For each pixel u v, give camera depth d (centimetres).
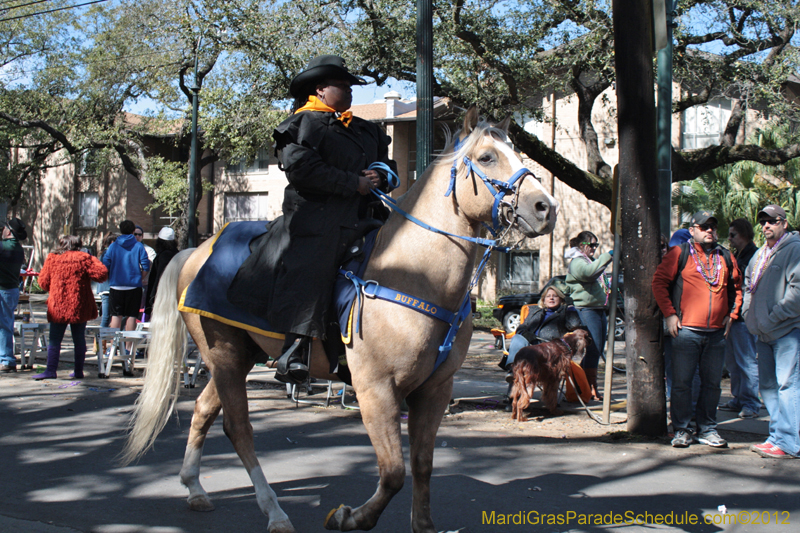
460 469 511
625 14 618
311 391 843
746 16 1641
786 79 1611
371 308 343
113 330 929
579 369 769
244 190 3134
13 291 965
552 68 1691
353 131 388
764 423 692
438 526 394
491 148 338
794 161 1812
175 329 444
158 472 495
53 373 900
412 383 342
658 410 615
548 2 1545
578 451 566
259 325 387
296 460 531
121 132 2630
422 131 734
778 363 552
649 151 620
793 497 450
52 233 3562
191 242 1728
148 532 377
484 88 1689
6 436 593
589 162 1847
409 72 1647
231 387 408
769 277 557
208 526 389
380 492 339
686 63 1639
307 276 356
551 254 2428
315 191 365
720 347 586
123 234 1040
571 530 389
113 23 2472
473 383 920
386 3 1549
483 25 1523
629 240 627
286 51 1616
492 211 332
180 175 2608
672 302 593
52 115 2677
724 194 1873
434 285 342
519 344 747
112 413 689
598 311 863
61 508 414
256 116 1819
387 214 409
